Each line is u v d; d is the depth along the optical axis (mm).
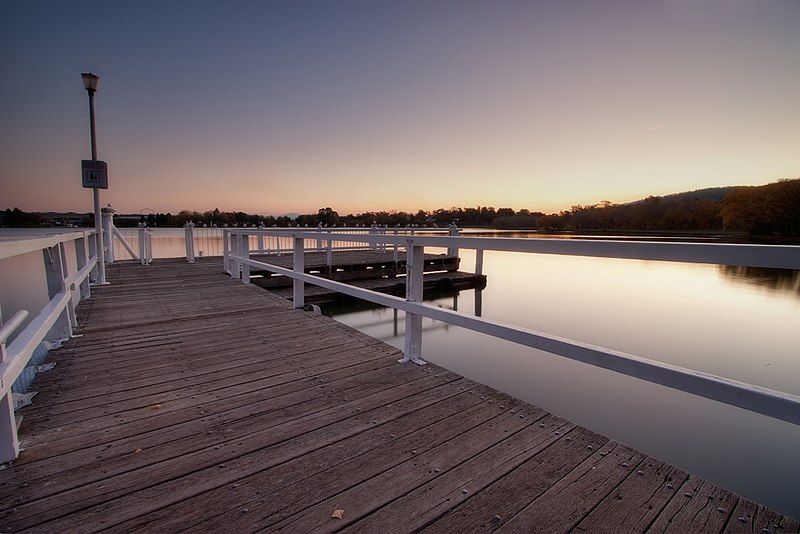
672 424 3307
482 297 10172
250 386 2334
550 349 1748
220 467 1497
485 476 1432
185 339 3350
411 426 1830
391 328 7043
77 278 3740
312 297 8469
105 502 1282
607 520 1189
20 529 1146
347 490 1354
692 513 1215
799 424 1026
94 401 2113
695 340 6254
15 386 2244
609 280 13250
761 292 10641
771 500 2238
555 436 1732
